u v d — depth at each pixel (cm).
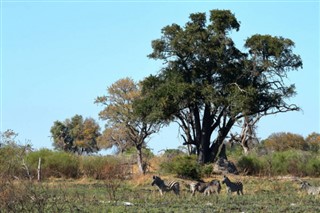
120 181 8400
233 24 11112
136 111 10962
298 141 15050
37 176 8106
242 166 10400
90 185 7888
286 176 9962
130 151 13475
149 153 12419
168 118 10762
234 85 11006
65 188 7012
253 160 10469
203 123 11069
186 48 10912
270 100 10994
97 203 5441
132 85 14138
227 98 10619
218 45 11044
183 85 10550
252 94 10581
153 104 10719
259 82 11200
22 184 5006
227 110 10862
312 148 15125
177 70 11206
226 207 5319
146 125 12144
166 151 11956
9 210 4272
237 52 11300
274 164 10312
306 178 9806
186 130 11150
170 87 10612
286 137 15000
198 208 5203
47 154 9238
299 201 6022
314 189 6956
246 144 11706
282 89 11112
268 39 10981
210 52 10900
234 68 11162
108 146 14688
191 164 9300
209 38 11106
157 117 10575
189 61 11150
